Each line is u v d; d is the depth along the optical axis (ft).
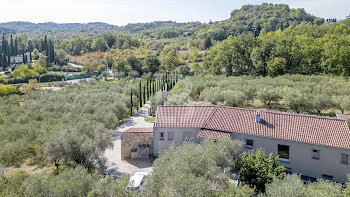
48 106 143.13
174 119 98.37
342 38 281.54
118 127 133.49
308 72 277.85
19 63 523.70
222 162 62.34
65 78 391.65
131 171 85.61
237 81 212.23
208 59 349.82
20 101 187.21
